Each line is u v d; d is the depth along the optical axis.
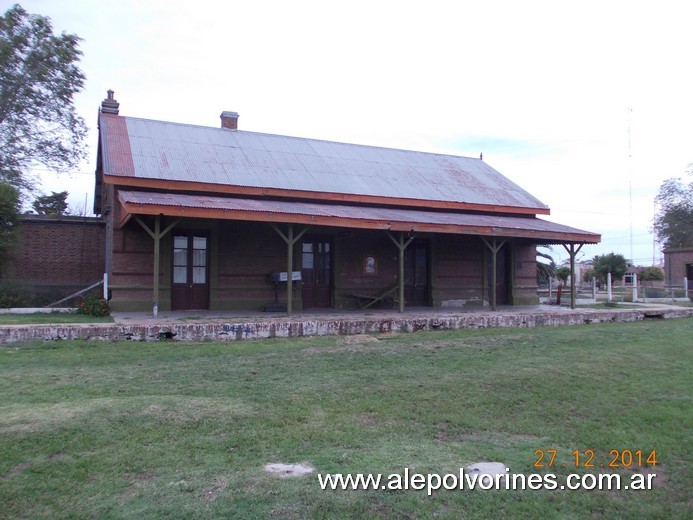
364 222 13.18
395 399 6.66
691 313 17.36
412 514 3.86
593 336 11.96
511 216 18.86
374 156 20.19
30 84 22.19
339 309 16.20
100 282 17.33
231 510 3.79
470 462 4.82
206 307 14.99
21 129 22.61
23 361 8.34
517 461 4.88
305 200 15.52
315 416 5.94
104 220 18.22
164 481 4.24
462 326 13.12
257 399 6.52
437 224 13.98
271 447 5.00
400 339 11.18
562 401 6.82
